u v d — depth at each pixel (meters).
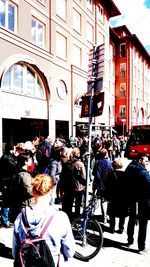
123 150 25.94
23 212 2.29
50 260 2.11
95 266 4.59
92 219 5.08
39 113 17.75
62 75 20.53
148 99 53.53
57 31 19.92
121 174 5.81
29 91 16.88
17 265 2.13
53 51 19.25
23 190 4.75
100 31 28.56
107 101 32.53
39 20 17.89
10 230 6.12
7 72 14.73
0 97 13.83
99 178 6.24
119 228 6.16
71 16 22.11
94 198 5.45
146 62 51.72
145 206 5.03
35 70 17.03
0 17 14.24
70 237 2.29
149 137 19.92
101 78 5.28
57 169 7.67
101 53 5.35
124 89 40.19
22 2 15.84
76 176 6.32
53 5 19.30
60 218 2.26
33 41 17.38
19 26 15.59
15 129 16.64
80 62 24.14
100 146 11.90
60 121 21.23
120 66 40.53
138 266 4.61
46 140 10.19
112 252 5.17
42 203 2.31
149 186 5.01
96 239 4.98
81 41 23.94
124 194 5.48
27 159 4.95
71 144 14.45
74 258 4.86
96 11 27.23
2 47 13.84
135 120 43.09
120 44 40.41
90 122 5.41
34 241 2.13
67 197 6.33
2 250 5.07
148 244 5.56
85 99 5.60
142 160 5.21
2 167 6.41
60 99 20.30
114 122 39.69
